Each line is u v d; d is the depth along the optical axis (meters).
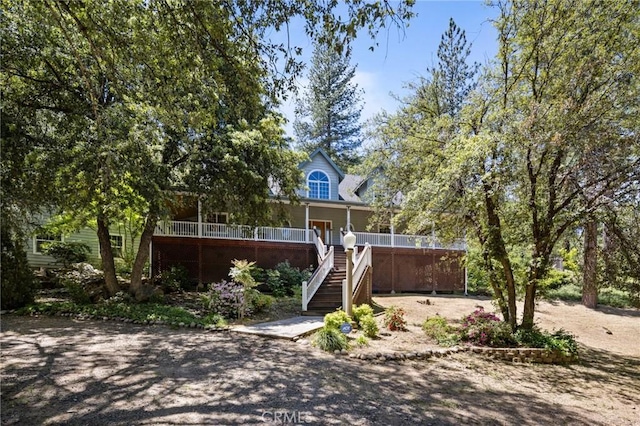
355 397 5.64
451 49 19.84
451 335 10.00
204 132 12.16
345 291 12.30
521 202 9.80
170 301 12.97
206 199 13.24
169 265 16.97
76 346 7.39
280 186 14.76
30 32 8.94
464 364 8.39
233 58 6.27
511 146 8.95
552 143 8.35
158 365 6.43
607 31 9.09
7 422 4.21
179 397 5.11
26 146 9.06
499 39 10.21
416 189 11.14
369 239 20.11
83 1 5.84
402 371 7.33
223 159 12.29
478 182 9.47
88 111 9.80
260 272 16.91
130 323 9.83
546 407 6.29
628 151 8.30
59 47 9.16
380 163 14.38
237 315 11.25
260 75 6.44
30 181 8.99
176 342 8.05
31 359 6.46
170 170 11.90
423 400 5.88
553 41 9.52
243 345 8.09
